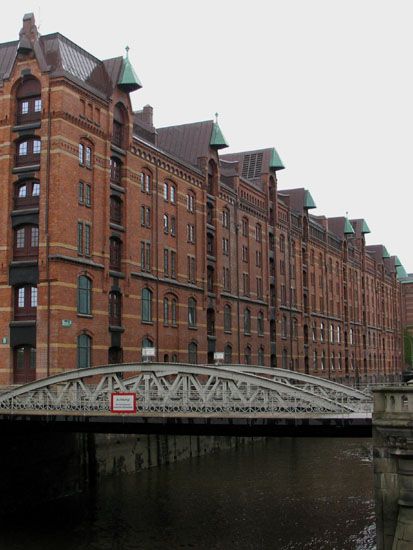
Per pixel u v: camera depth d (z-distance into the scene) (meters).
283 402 25.16
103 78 42.94
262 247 65.88
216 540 27.62
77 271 38.38
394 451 20.67
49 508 32.19
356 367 95.25
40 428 28.69
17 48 39.53
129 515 31.12
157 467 43.06
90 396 27.52
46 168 37.78
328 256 86.25
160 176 48.12
